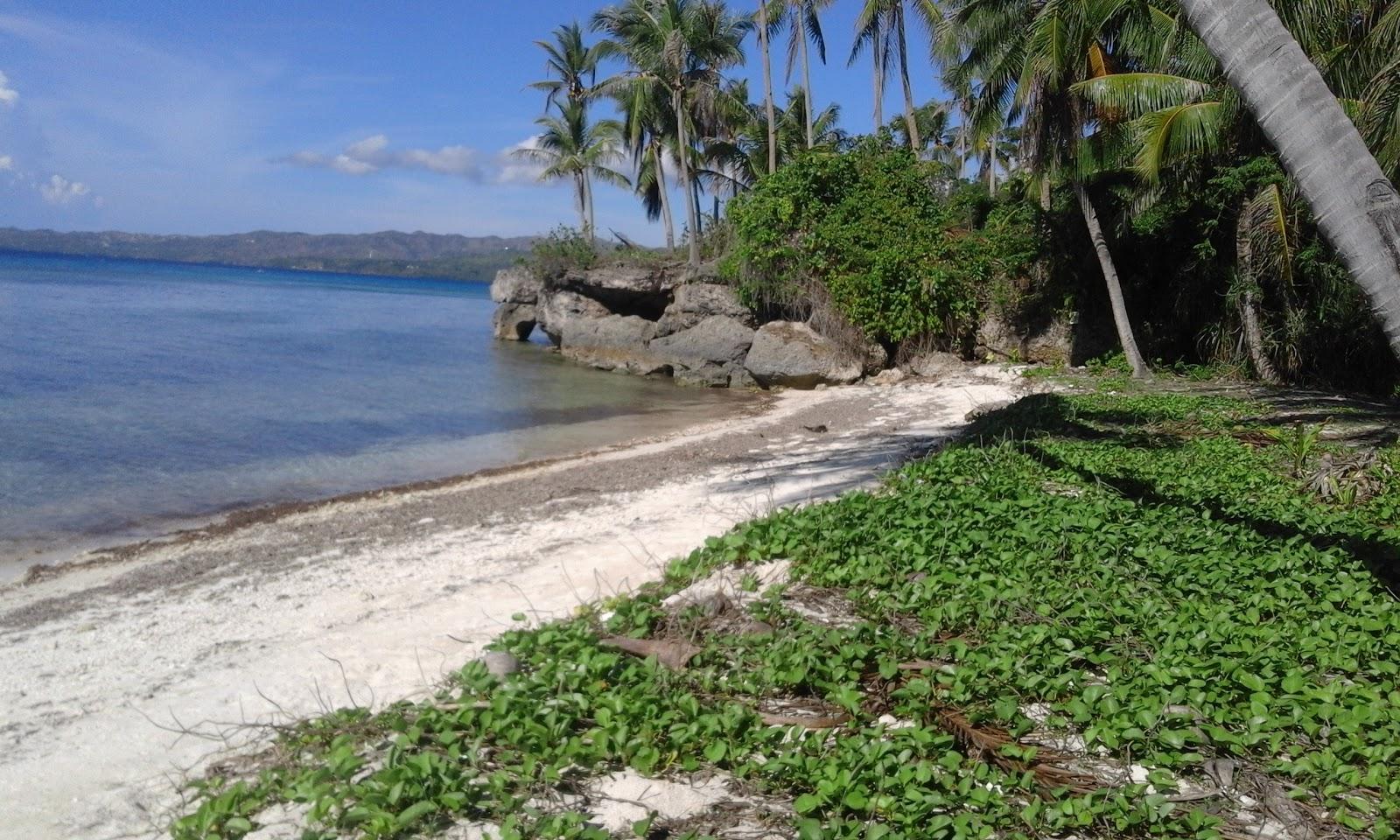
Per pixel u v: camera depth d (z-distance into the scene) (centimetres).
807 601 802
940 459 1288
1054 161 2505
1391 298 601
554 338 4403
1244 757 536
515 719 568
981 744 548
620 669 650
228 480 1730
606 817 495
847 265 3136
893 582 820
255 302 7762
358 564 1122
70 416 2202
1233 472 1270
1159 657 639
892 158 3259
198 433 2117
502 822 481
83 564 1197
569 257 4188
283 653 806
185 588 1050
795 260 3238
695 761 536
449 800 482
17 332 3866
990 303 3091
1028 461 1312
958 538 902
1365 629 701
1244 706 585
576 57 5216
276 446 2038
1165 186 2519
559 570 1034
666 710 587
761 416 2578
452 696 645
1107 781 522
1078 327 2886
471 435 2286
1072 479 1202
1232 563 845
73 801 562
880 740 543
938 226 3152
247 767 586
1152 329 2788
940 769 518
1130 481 1199
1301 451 1288
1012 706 573
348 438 2178
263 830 496
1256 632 692
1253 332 2439
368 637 834
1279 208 2223
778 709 610
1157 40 2203
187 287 9506
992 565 841
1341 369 2366
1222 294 2544
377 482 1756
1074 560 854
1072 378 2600
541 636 723
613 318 3906
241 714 676
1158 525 959
